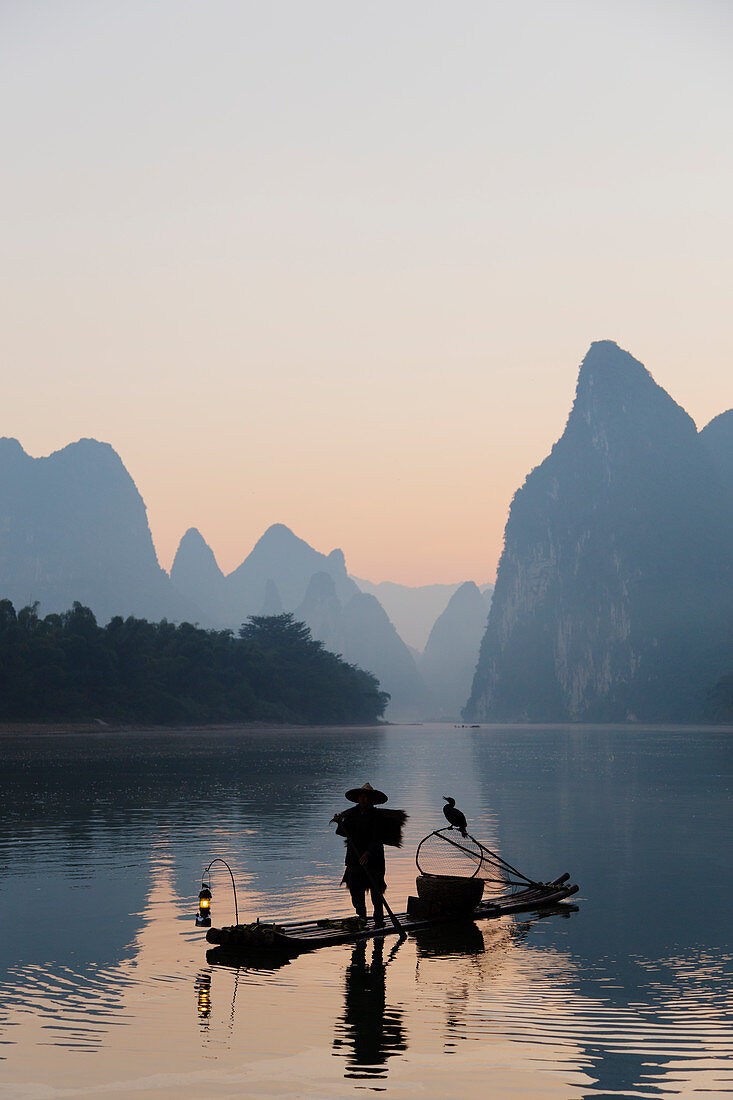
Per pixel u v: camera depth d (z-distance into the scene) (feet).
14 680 465.88
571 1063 27.76
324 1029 30.86
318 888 56.18
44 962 39.24
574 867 64.03
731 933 45.14
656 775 157.79
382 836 48.21
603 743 339.57
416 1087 25.96
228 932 41.52
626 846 73.61
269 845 74.79
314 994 34.94
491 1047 29.12
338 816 48.67
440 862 67.10
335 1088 25.90
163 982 36.47
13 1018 31.99
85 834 81.92
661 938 44.06
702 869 63.21
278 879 59.21
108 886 56.95
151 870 62.75
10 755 226.38
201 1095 25.43
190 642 603.67
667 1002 33.76
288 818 94.32
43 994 34.81
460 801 110.63
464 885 48.52
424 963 39.70
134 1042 29.60
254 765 188.96
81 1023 31.50
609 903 52.26
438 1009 33.04
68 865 64.90
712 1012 32.58
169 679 574.56
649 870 62.80
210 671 599.98
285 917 48.34
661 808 102.42
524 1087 25.96
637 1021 31.60
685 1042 29.53
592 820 90.94
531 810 100.53
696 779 147.95
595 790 126.41
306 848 72.95
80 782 142.00
